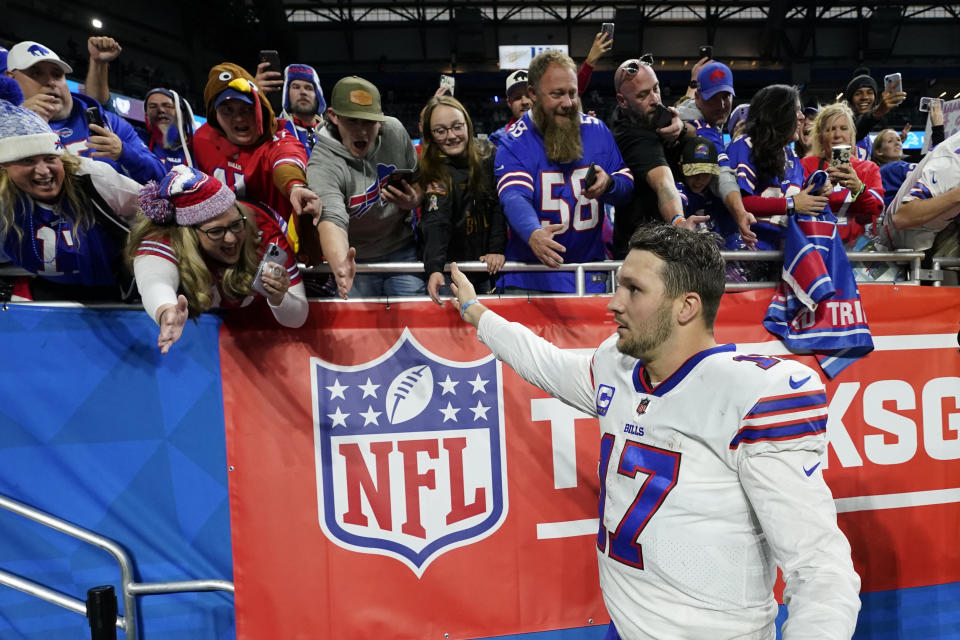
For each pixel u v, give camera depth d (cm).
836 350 284
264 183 262
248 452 245
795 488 135
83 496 235
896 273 311
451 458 258
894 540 293
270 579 246
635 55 2534
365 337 252
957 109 388
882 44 2466
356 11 2478
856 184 269
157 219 203
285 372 247
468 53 2483
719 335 278
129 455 238
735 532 145
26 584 228
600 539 167
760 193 313
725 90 333
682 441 148
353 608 251
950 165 277
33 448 230
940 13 2467
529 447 263
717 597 146
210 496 244
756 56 2556
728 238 321
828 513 135
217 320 243
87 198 221
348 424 251
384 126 262
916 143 1842
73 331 233
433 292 247
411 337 254
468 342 258
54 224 219
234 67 273
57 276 229
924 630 296
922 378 294
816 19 2441
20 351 229
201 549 244
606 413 166
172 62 1969
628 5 2486
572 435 266
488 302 261
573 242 282
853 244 331
